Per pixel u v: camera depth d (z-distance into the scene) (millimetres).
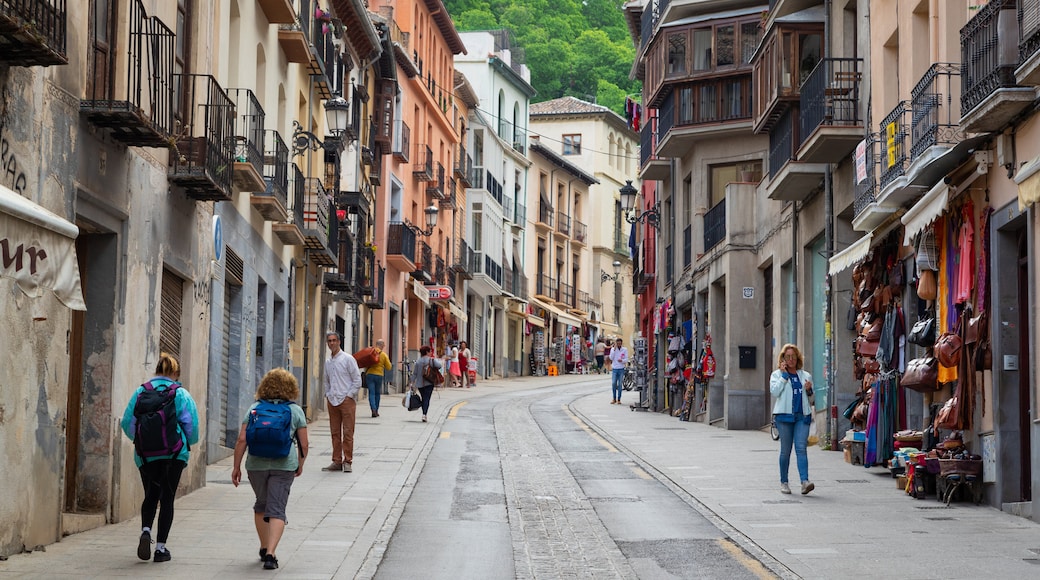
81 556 10805
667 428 28625
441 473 18344
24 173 10484
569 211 78438
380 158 42250
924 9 17688
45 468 11195
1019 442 14211
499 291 63906
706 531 13031
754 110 27250
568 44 90000
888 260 19203
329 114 26984
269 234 23703
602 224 82750
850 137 20875
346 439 18266
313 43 27031
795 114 24141
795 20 24422
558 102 83000
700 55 33531
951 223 15875
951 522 13383
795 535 12594
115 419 13031
